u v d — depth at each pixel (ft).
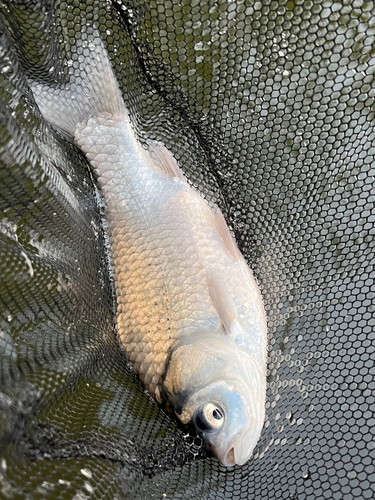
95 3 0.87
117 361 0.90
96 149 0.94
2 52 0.69
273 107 0.92
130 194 0.94
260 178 0.95
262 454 0.87
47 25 0.81
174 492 0.79
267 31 0.88
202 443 0.87
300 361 0.90
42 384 0.67
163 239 0.93
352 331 0.88
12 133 0.69
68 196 0.83
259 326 0.92
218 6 0.87
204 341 0.88
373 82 0.88
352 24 0.85
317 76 0.89
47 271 0.75
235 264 0.94
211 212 0.96
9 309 0.69
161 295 0.91
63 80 0.90
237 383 0.87
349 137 0.90
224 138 0.95
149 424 0.85
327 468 0.79
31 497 0.59
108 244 0.95
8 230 0.72
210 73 0.92
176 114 0.96
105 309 0.91
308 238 0.93
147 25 0.89
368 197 0.90
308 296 0.92
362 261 0.90
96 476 0.67
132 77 0.93
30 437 0.63
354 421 0.83
